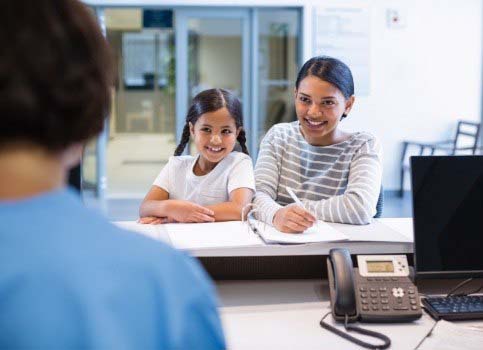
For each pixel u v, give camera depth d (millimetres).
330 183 1937
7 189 471
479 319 1502
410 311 1465
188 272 516
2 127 461
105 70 512
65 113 479
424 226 1525
